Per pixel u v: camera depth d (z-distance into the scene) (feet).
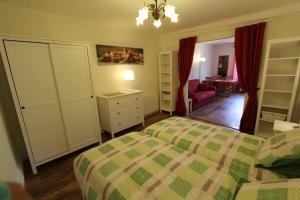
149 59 13.78
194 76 20.95
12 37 5.73
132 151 4.58
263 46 9.26
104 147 4.86
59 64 7.05
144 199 2.95
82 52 7.76
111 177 3.55
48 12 7.87
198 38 12.00
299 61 7.43
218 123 11.84
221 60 24.97
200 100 15.51
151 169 3.75
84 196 3.97
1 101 6.66
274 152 3.68
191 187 3.17
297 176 3.25
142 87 13.51
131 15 8.65
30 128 6.52
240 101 17.88
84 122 8.29
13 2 6.63
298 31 8.07
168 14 5.14
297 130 3.98
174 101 14.37
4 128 5.94
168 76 14.23
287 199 2.12
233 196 2.97
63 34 8.53
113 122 9.75
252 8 8.32
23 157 7.68
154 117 13.78
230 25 10.16
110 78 10.94
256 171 3.61
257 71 9.39
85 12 8.04
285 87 8.73
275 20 8.63
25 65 6.16
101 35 10.18
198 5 7.70
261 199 2.33
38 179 6.34
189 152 4.61
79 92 7.89
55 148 7.38
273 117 8.66
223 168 3.81
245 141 4.91
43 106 6.81
